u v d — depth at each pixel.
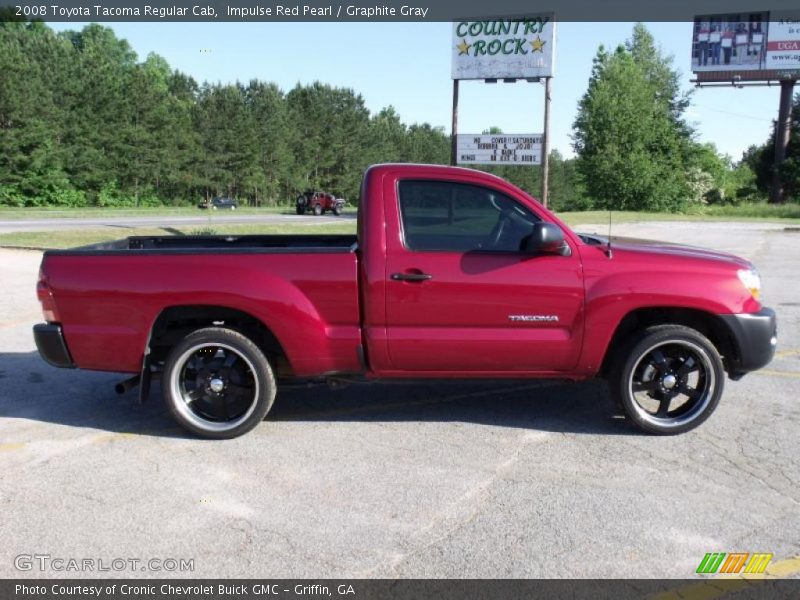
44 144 51.41
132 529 3.55
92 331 4.76
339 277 4.65
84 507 3.79
